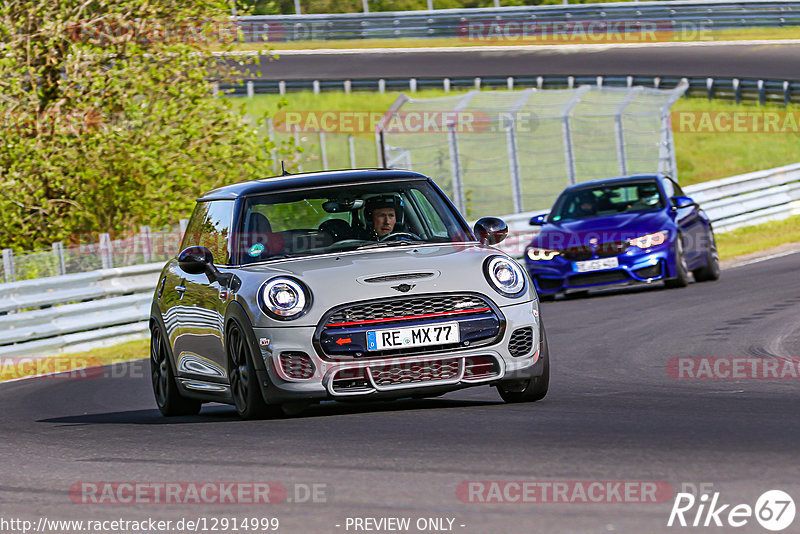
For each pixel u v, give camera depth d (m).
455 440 20.86
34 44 72.38
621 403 25.05
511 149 93.31
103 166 70.38
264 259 26.30
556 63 154.12
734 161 127.44
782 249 72.00
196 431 24.72
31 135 72.06
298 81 149.12
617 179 58.72
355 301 23.80
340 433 22.53
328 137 115.75
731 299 48.22
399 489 17.03
